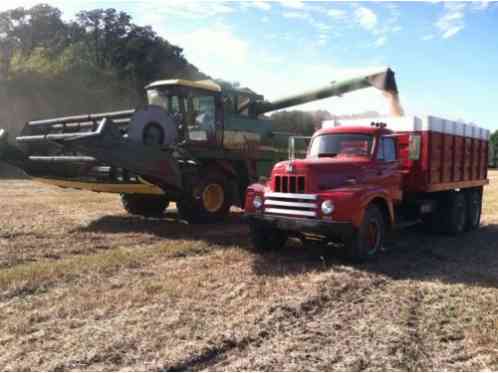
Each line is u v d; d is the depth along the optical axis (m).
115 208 11.57
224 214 9.84
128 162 7.75
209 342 3.74
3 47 52.75
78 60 39.59
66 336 3.84
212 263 6.31
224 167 9.95
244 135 10.67
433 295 5.15
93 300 4.67
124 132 8.36
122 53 49.59
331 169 6.56
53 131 9.65
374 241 6.79
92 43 50.31
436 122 8.62
